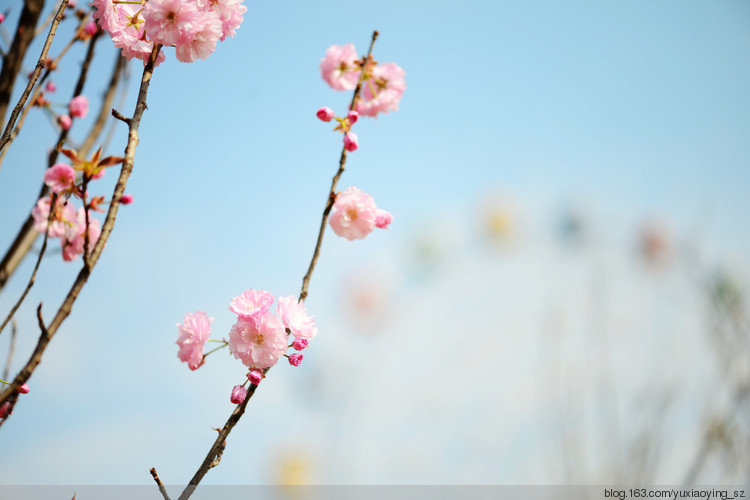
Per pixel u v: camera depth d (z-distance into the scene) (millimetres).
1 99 1511
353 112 1498
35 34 1542
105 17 1417
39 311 1264
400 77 1691
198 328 1400
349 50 1691
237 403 1376
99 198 1428
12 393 1252
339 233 1535
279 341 1401
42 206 1490
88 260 1276
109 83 1563
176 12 1397
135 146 1312
